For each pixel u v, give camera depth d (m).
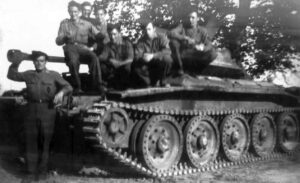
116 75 10.60
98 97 9.73
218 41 16.39
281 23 16.20
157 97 10.09
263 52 16.97
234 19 16.19
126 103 9.40
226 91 11.16
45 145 9.02
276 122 13.80
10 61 9.17
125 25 15.73
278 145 13.78
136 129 9.72
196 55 11.11
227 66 12.73
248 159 12.52
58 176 9.39
